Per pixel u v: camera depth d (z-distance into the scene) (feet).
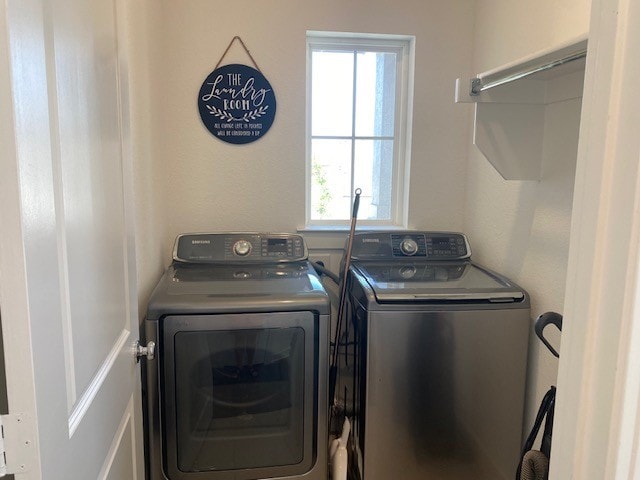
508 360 5.60
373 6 7.22
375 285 5.66
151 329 4.92
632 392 1.79
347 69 7.73
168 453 5.15
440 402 5.56
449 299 5.45
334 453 5.80
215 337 5.08
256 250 6.71
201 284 5.57
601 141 1.82
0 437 1.84
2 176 1.76
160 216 6.53
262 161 7.32
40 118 2.01
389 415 5.55
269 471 5.41
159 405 5.04
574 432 2.00
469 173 7.61
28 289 1.85
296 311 5.13
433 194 7.73
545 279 5.64
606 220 1.81
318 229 7.50
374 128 7.93
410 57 7.55
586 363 1.93
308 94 7.70
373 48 7.65
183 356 5.05
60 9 2.34
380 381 5.48
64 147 2.37
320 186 7.97
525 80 5.49
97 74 3.05
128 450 3.82
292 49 7.15
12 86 1.75
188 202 7.25
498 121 5.56
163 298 5.02
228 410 5.29
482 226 7.19
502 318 5.52
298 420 5.39
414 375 5.49
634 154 1.70
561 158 5.34
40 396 1.95
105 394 3.09
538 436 5.68
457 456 5.67
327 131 7.86
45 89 2.08
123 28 3.82
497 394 5.64
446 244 7.17
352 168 7.97
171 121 7.06
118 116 3.64
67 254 2.39
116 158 3.55
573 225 2.01
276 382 5.32
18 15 1.80
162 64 6.78
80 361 2.58
